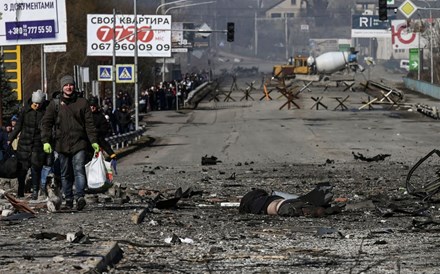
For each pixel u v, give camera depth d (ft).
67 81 99.71
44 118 100.73
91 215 97.66
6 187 133.59
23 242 76.33
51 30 234.79
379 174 164.14
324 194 105.40
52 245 74.38
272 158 211.00
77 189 100.73
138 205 109.40
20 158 117.39
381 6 349.61
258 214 104.78
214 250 75.56
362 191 132.26
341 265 68.13
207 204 117.50
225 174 170.60
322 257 72.13
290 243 80.53
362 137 277.85
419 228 91.35
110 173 101.35
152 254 73.61
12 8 236.22
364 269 66.13
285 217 101.96
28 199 117.29
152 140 294.66
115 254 71.77
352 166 184.85
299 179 156.04
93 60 489.67
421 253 74.08
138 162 212.02
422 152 222.28
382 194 124.47
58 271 62.03
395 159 202.39
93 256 67.15
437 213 105.09
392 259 70.90
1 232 83.25
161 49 425.69
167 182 153.79
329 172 170.19
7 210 98.53
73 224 90.12
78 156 100.53
